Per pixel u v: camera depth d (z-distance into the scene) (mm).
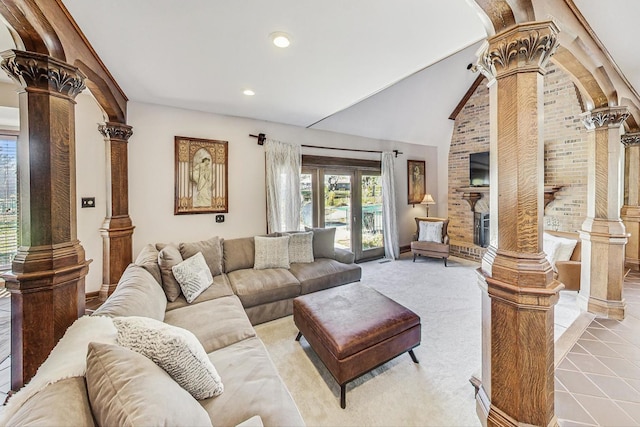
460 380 1940
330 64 2400
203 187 3736
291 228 4324
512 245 1308
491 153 1430
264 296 2801
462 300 3408
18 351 1442
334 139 4910
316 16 1753
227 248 3332
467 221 5992
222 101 3326
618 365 1938
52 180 1499
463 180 6066
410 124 5531
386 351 1897
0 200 3883
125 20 1762
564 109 4383
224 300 2346
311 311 2162
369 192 5484
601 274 2658
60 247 1530
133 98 3205
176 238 3588
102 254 3229
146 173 3379
